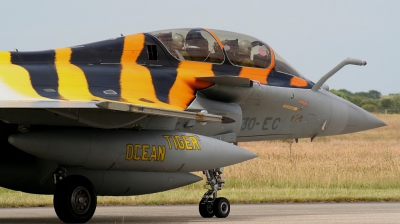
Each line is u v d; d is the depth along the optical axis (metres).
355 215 48.41
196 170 45.12
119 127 40.84
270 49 54.75
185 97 46.97
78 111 38.97
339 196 65.31
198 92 48.34
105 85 43.50
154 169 42.94
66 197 40.50
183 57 49.59
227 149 46.50
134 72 46.22
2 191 70.88
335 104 57.25
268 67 53.88
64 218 40.78
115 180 45.47
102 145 40.53
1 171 43.44
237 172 85.88
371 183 79.69
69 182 40.81
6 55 43.06
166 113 38.69
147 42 48.66
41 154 39.16
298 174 85.19
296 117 54.62
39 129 39.94
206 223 42.50
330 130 57.34
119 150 41.06
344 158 106.88
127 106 36.28
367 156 111.69
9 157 44.47
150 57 48.38
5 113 39.00
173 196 65.00
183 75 48.31
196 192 70.62
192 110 46.47
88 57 46.00
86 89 42.06
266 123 53.09
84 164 40.44
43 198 63.22
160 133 43.72
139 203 60.62
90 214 41.56
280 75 54.44
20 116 39.41
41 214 50.03
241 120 50.31
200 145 44.97
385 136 189.50
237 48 52.44
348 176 83.94
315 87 55.94
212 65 50.62
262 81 52.66
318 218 45.91
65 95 40.00
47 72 42.50
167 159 43.06
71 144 39.56
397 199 65.44
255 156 48.25
